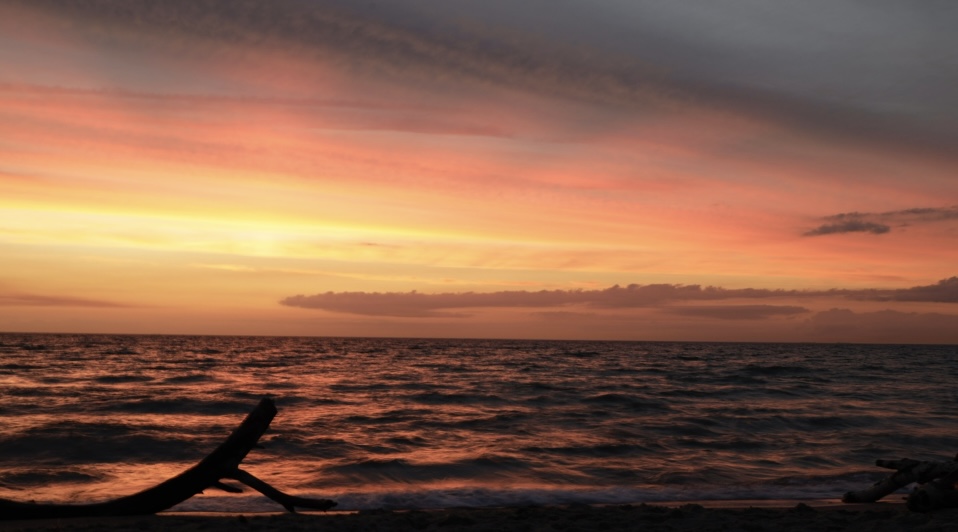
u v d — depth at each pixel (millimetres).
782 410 22156
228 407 21656
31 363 47125
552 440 15852
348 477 11656
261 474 11781
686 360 69812
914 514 8086
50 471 11891
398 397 25953
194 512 9094
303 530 7410
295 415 20156
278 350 91062
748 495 10703
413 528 7652
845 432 17406
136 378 34656
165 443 14570
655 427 17984
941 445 15570
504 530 7492
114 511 8227
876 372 48094
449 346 139875
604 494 10656
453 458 13367
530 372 45000
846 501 9883
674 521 8031
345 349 102375
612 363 60562
